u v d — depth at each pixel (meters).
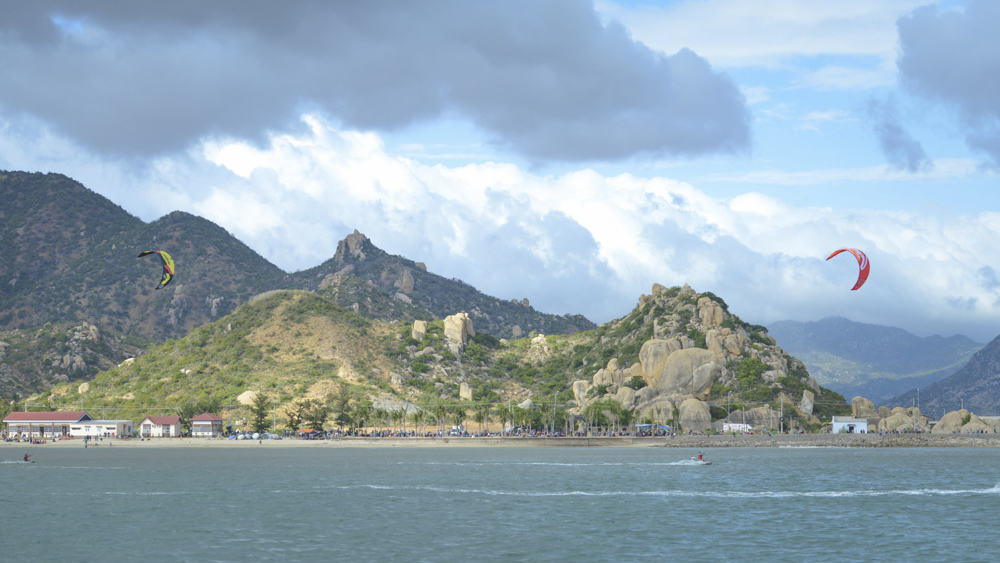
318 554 104.06
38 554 104.38
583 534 116.25
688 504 144.50
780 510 137.62
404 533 117.06
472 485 172.50
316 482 179.00
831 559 102.00
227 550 106.31
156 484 175.75
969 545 109.50
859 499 151.00
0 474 199.38
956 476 193.00
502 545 109.12
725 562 100.12
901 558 102.50
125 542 110.94
